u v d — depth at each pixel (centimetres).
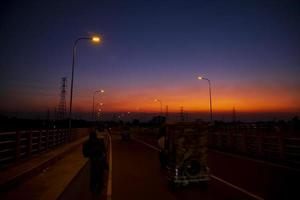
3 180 918
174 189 966
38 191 916
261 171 1359
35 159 1509
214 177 1201
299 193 902
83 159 1858
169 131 1077
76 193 945
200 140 999
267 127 3725
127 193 948
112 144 3609
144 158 2002
